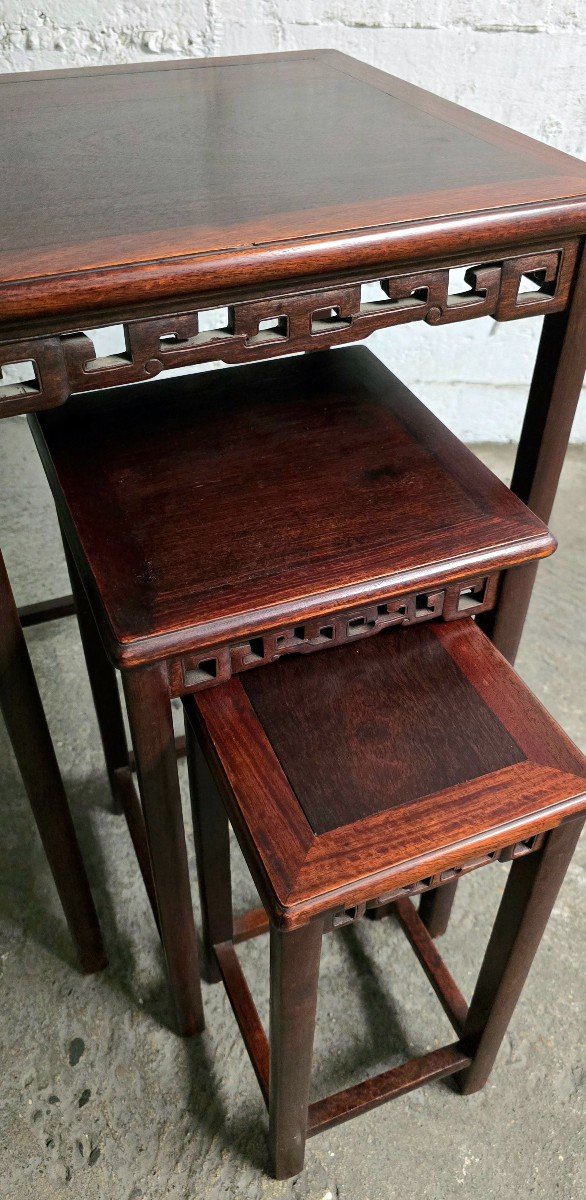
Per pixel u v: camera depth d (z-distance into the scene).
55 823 1.04
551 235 0.79
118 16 1.62
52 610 1.47
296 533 0.85
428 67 1.73
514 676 0.85
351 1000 1.25
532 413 0.98
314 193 0.79
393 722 0.81
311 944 0.75
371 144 0.91
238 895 1.37
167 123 0.96
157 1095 1.15
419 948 1.19
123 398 1.01
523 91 1.76
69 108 1.01
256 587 0.80
